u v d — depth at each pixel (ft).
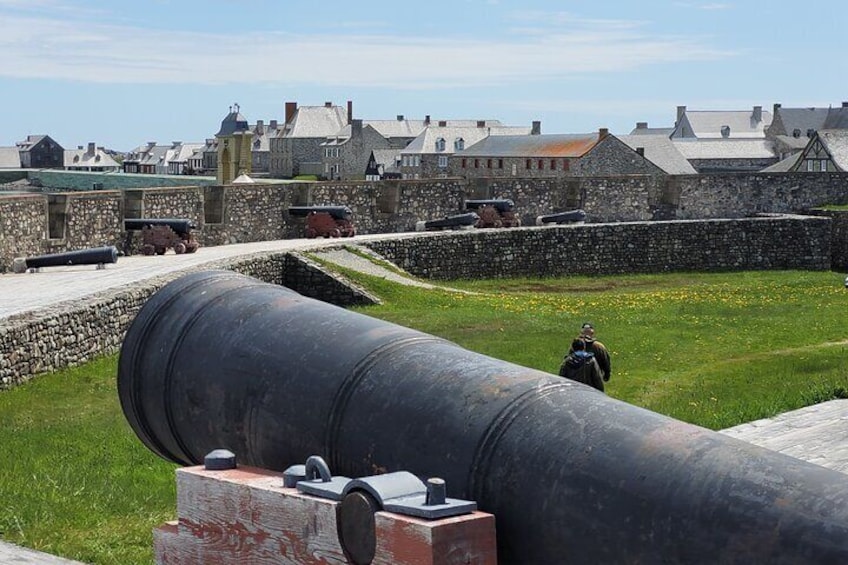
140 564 29.07
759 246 144.15
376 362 20.94
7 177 354.54
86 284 78.95
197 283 24.20
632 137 317.63
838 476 16.80
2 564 26.89
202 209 117.80
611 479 17.58
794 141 409.49
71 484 36.83
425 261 126.62
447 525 17.67
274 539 19.99
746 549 16.29
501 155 321.93
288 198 128.36
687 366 69.62
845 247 154.71
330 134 499.51
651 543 16.99
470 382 19.88
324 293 103.81
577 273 135.64
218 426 22.35
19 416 50.62
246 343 22.41
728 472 17.02
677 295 110.63
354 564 18.86
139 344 23.63
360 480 18.79
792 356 69.77
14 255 92.32
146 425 23.81
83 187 326.65
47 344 59.98
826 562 15.71
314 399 21.01
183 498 21.39
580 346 51.42
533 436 18.54
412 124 483.51
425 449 19.36
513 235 132.36
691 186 160.76
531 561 18.11
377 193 136.77
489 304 98.43
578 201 153.99
